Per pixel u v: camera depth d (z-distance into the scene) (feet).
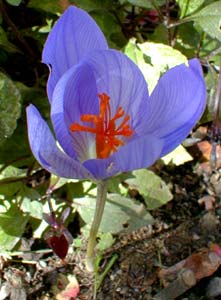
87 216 0.59
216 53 0.66
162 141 0.37
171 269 0.60
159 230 0.64
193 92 0.42
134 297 0.58
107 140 0.43
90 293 0.58
